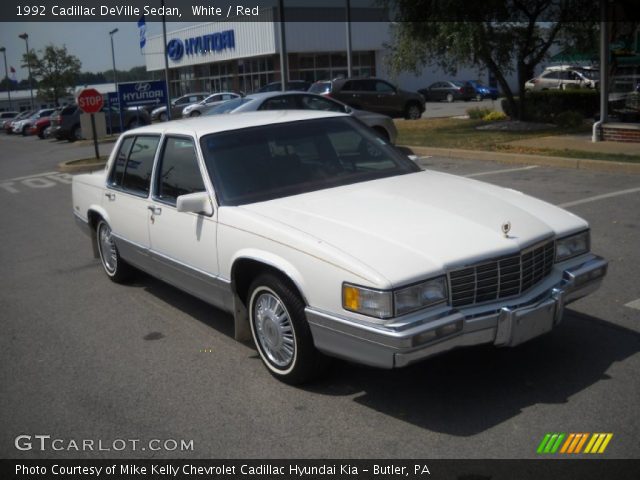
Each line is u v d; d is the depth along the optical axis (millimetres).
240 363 4871
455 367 4531
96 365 5020
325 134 5410
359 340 3717
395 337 3537
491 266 3895
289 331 4316
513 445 3572
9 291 7172
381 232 4062
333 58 47438
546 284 4180
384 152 5547
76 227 10406
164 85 21922
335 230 4125
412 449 3604
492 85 47469
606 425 3709
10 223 11211
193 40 52156
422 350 3613
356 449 3643
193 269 5082
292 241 4094
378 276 3627
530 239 4105
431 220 4223
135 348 5301
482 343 3842
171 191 5406
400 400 4145
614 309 5387
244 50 47062
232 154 5059
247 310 4754
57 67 54625
